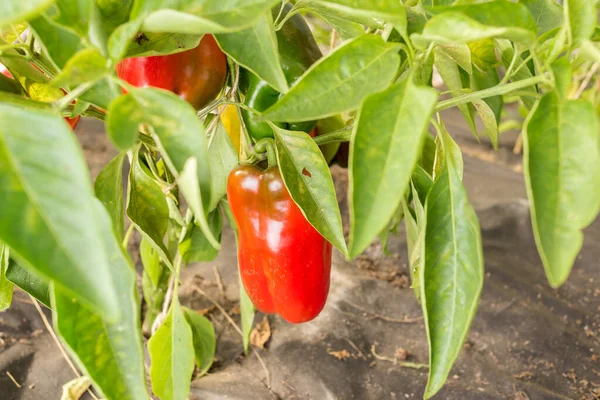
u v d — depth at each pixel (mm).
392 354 949
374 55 603
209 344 907
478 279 626
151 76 704
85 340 614
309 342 958
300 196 689
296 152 695
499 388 906
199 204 558
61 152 536
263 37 610
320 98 597
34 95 699
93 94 601
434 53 719
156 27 578
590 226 1273
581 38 593
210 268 1087
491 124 751
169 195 758
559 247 571
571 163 580
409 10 706
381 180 576
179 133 571
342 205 1329
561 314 1020
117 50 577
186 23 568
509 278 1078
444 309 644
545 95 590
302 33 760
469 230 642
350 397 896
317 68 597
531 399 895
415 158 568
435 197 649
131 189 697
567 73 594
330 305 1009
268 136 760
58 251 526
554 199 575
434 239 647
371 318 994
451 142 729
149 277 938
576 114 584
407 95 587
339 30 718
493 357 952
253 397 888
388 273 1087
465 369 931
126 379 617
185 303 1011
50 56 593
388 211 571
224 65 732
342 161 926
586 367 942
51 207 531
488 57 773
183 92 714
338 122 856
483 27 570
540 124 584
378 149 580
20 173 534
